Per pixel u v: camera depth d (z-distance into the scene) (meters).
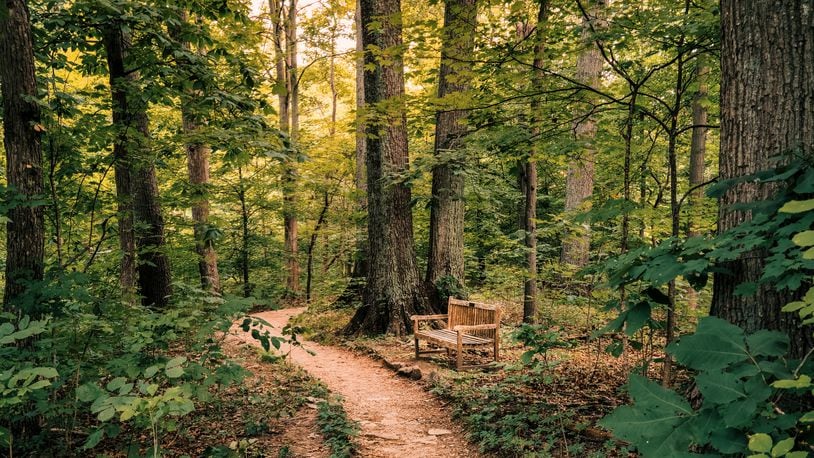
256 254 19.92
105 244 8.55
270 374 6.91
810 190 2.01
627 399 4.87
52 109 5.83
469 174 9.80
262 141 6.55
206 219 12.88
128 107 6.43
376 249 10.17
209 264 12.91
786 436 1.25
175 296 6.15
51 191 5.91
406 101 5.52
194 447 4.38
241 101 6.77
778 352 1.38
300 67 20.27
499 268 11.95
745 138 2.72
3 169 8.02
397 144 9.76
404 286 9.80
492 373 6.67
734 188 2.77
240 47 8.34
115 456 4.05
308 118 22.42
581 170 11.30
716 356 1.42
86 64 7.53
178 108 7.14
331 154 16.11
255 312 15.48
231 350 8.09
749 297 2.62
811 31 2.55
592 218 3.77
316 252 21.97
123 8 6.05
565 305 9.78
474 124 5.98
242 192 17.34
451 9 4.93
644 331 6.14
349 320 11.19
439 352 8.22
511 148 5.94
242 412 5.28
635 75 6.06
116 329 4.29
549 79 5.52
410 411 5.66
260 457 4.20
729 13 2.82
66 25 5.96
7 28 4.29
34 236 4.43
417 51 5.15
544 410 4.75
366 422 5.25
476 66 5.43
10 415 3.50
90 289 6.05
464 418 5.00
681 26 4.38
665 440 1.27
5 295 4.32
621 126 6.21
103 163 6.48
